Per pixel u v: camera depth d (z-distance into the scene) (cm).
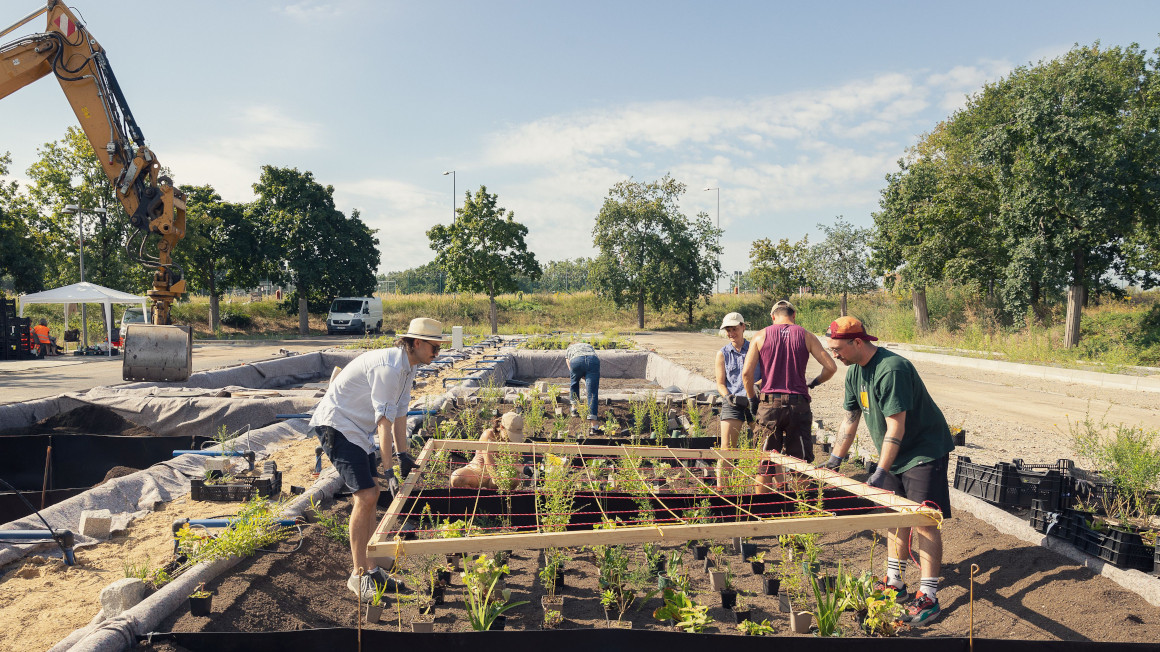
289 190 4356
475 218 4022
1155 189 2055
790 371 573
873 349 429
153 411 1059
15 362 2384
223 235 4184
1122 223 2119
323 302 4581
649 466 693
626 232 4625
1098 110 2133
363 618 380
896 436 406
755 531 360
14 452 818
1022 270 2272
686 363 2134
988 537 504
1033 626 377
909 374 409
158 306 1302
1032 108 2161
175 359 1234
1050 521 484
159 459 823
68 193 3512
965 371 2092
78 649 301
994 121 2639
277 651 322
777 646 327
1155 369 1873
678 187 4612
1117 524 482
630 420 1038
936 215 2769
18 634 353
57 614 376
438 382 1427
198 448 805
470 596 376
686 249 4578
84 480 821
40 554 470
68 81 1250
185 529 446
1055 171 2166
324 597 405
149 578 400
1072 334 2273
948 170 2967
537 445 566
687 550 500
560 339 2450
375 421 427
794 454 582
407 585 418
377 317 4453
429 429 862
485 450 562
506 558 469
